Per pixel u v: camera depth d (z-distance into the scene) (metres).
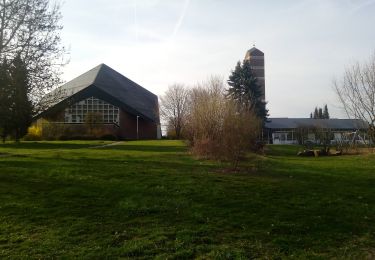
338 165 21.84
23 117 24.22
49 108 24.53
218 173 16.69
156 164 19.08
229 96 28.33
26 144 37.88
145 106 73.12
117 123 62.06
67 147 34.00
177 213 10.87
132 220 10.25
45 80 22.70
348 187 14.92
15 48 21.77
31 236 9.12
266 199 12.52
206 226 9.86
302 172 18.19
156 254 8.21
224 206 11.64
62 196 12.36
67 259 7.91
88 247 8.51
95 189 13.20
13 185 13.74
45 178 14.85
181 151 28.09
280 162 22.86
